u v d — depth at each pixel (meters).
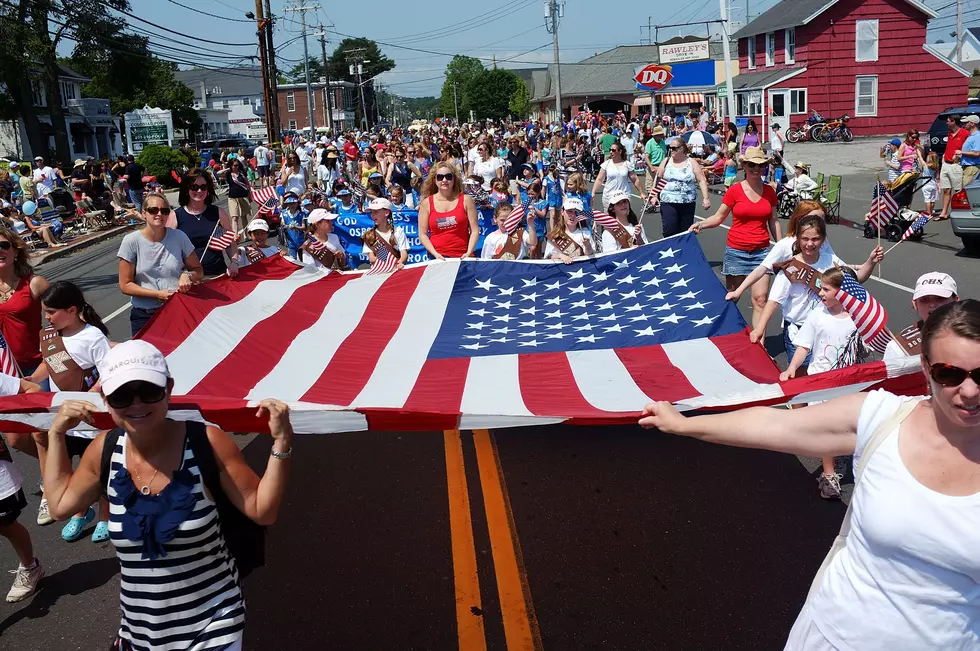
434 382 5.09
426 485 6.06
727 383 4.89
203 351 5.70
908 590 2.43
